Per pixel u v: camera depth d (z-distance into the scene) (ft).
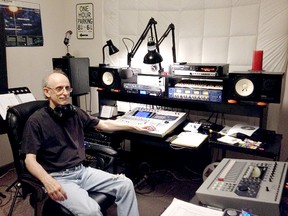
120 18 9.59
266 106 6.87
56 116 5.66
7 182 8.77
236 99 6.55
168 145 6.35
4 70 8.41
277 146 6.09
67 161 5.72
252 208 3.00
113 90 8.37
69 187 5.34
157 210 7.27
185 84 7.47
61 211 4.80
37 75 10.41
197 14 8.27
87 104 11.10
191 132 6.86
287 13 7.07
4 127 7.57
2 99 7.86
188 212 3.14
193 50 8.54
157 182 8.70
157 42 7.86
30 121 5.49
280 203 3.03
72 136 5.93
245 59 7.82
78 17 10.67
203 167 8.25
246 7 7.55
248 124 7.39
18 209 7.34
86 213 4.88
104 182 5.68
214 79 6.91
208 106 7.70
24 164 5.43
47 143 5.59
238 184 3.32
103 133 7.23
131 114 7.85
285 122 7.64
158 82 7.62
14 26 9.38
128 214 5.57
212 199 3.20
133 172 8.75
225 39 8.00
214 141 6.37
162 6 8.75
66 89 5.83
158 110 7.93
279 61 7.39
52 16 10.61
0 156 9.55
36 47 10.21
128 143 10.03
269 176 3.46
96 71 8.57
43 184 4.89
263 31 7.43
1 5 8.92
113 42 9.94
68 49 11.09
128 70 8.02
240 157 8.23
